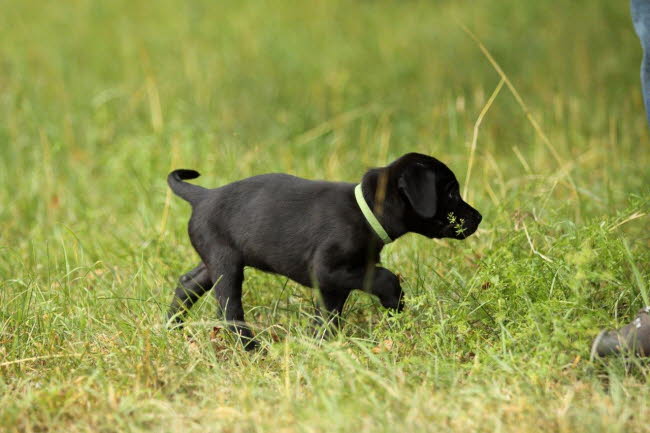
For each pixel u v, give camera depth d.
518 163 14.72
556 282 8.68
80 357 8.18
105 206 13.64
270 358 8.31
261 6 28.27
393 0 28.70
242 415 6.91
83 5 28.75
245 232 8.79
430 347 8.27
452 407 6.94
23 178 14.54
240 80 20.25
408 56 21.94
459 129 16.08
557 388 7.30
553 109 16.98
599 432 6.36
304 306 9.60
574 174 13.60
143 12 27.81
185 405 7.34
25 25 26.09
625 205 11.96
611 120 15.45
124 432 6.84
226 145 15.09
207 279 9.51
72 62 21.83
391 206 8.53
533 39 22.56
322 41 23.88
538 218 10.45
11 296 9.75
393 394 6.96
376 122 17.38
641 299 8.70
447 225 8.88
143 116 17.56
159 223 12.37
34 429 7.02
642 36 8.44
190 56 21.41
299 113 17.89
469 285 9.12
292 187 8.80
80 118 17.59
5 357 8.23
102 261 10.62
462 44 22.48
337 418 6.57
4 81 19.59
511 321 8.30
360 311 9.55
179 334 8.73
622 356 7.46
